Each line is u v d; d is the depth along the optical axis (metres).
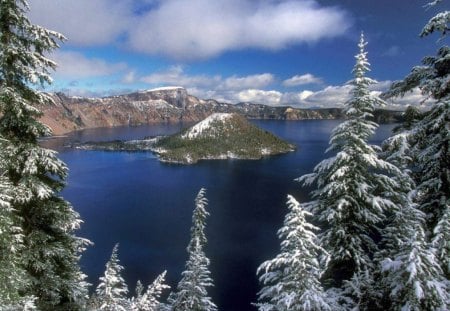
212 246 108.56
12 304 12.77
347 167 13.86
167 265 96.69
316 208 15.22
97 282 86.38
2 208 12.82
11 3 14.23
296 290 11.88
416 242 10.42
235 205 153.75
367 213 13.88
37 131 15.09
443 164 13.64
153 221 133.88
